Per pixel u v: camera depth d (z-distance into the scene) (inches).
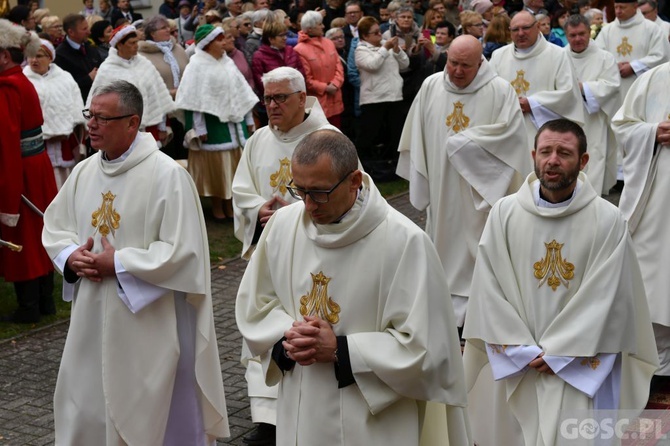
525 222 281.7
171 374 297.6
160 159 296.8
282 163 367.9
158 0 1148.5
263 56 690.8
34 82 558.6
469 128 458.6
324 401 234.4
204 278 297.4
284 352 238.1
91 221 298.4
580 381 269.0
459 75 456.8
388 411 234.8
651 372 288.5
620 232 273.0
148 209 292.8
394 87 761.6
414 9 904.3
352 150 225.8
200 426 310.7
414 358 225.3
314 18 712.4
